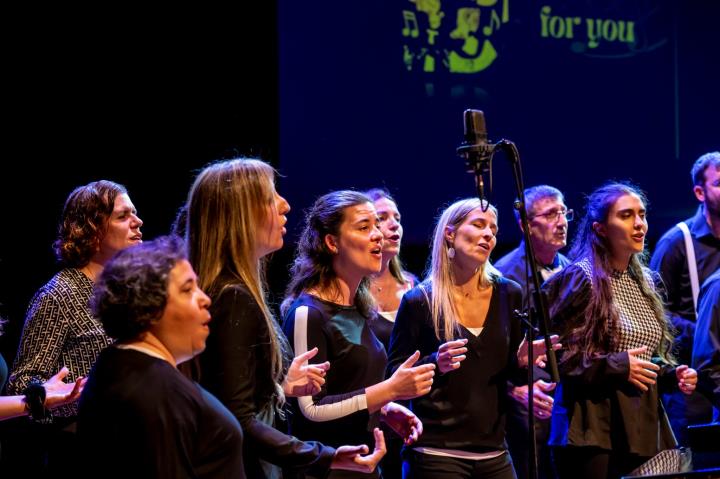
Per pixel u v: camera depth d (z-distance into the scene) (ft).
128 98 19.77
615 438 12.98
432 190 22.38
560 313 13.43
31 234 19.10
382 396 10.67
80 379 10.60
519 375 13.06
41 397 10.44
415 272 22.58
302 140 21.21
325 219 11.82
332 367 11.32
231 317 8.64
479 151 10.59
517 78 23.18
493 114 22.98
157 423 7.01
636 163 24.12
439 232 13.26
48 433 11.61
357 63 21.68
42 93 19.13
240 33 20.54
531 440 10.25
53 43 19.17
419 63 22.27
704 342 13.79
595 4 23.81
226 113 20.53
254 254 9.32
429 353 13.03
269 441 8.75
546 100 23.40
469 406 12.64
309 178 21.29
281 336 10.23
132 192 19.88
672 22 24.41
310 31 21.22
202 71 20.30
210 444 7.36
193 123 20.29
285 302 12.12
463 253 12.93
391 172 22.00
